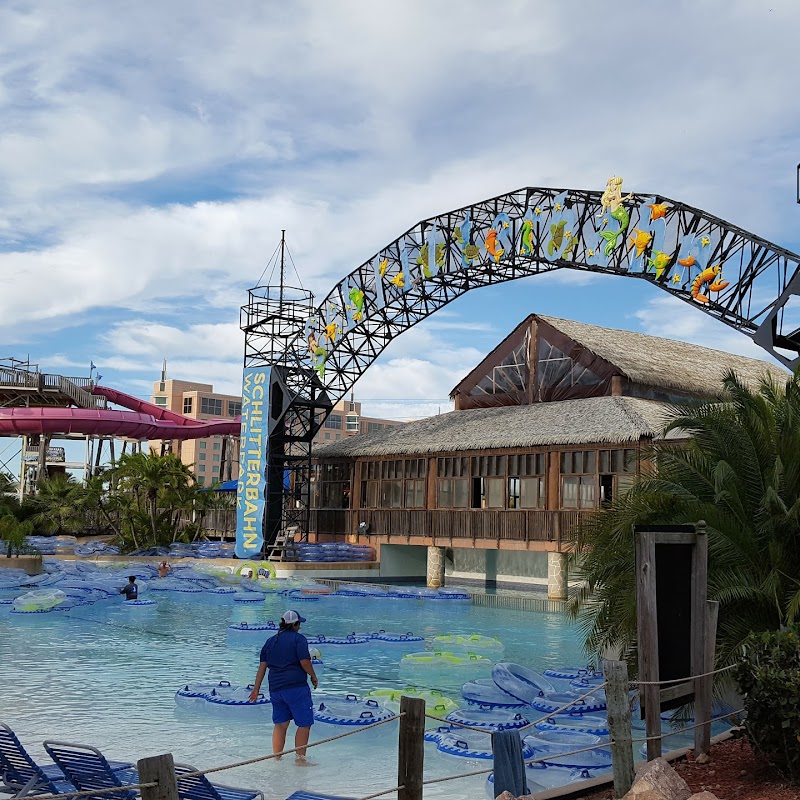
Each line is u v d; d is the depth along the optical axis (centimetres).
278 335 3994
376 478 3956
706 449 1352
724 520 1245
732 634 1220
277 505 3959
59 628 2225
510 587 3728
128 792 762
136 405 6134
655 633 839
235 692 1366
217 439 13188
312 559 3716
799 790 753
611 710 758
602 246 2975
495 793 734
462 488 3562
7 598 2741
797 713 772
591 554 1387
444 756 1080
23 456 5488
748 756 889
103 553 4309
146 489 4500
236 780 978
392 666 1764
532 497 3331
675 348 4459
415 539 3672
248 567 3512
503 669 1495
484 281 3497
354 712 1275
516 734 738
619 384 3584
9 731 800
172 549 4272
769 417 1323
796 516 1199
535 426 3388
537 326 3947
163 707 1345
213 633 2191
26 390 5169
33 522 4984
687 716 1220
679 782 719
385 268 3772
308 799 822
